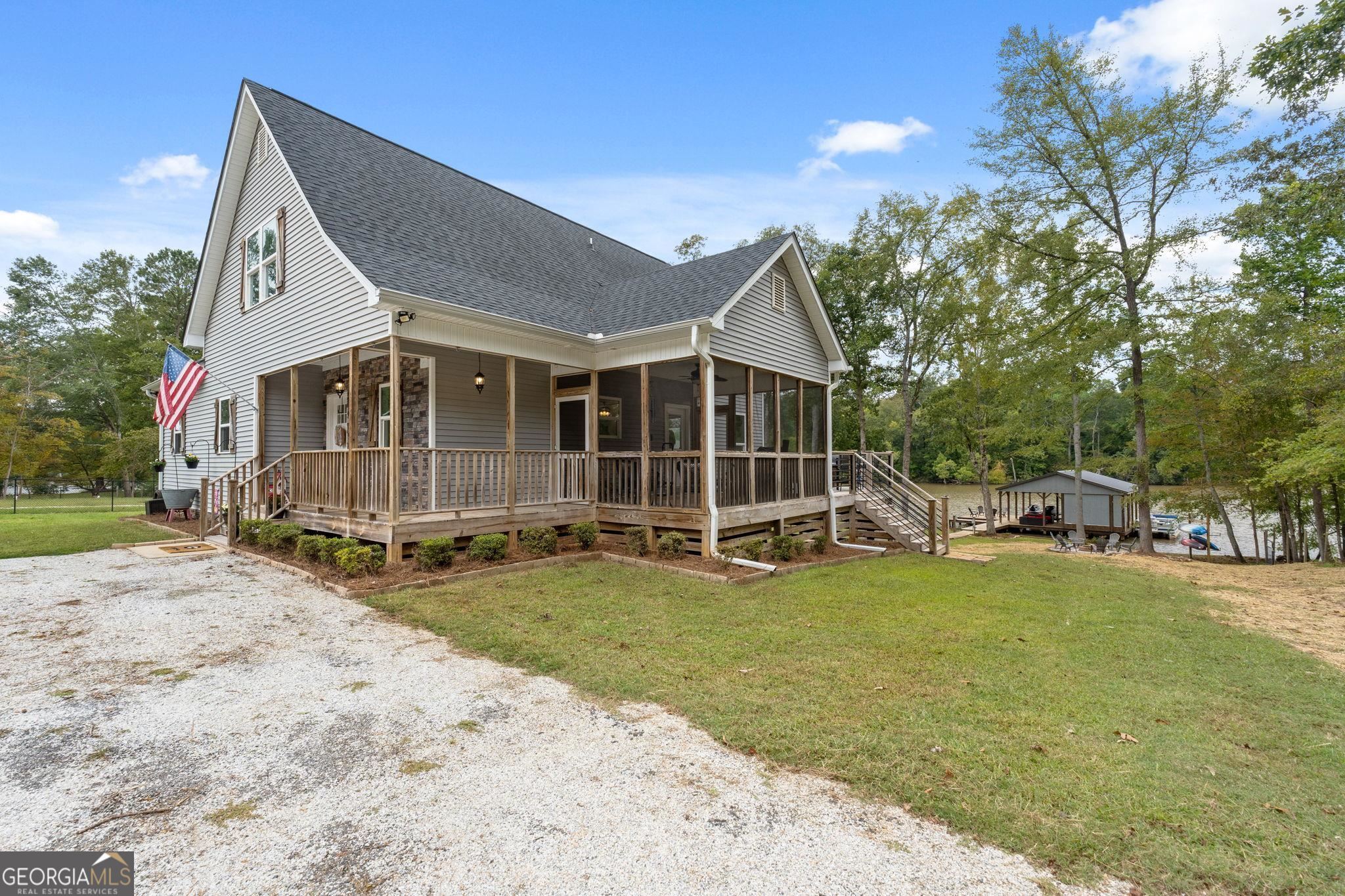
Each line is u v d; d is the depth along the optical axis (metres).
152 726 3.46
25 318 33.12
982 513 33.53
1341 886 2.22
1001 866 2.31
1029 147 16.25
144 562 8.24
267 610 5.89
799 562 9.64
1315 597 8.29
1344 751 3.34
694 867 2.29
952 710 3.78
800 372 11.78
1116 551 19.83
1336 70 10.14
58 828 2.51
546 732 3.44
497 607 6.06
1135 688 4.29
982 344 19.94
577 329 9.66
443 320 7.98
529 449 11.19
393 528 7.40
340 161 10.35
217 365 13.09
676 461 9.18
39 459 22.08
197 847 2.39
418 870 2.27
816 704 3.83
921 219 19.80
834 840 2.46
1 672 4.27
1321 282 14.12
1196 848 2.43
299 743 3.28
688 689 4.05
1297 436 12.62
